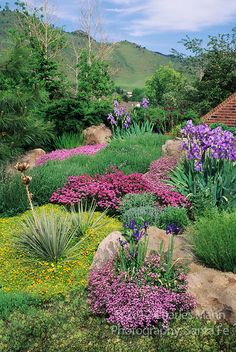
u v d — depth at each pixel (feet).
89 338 19.85
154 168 41.39
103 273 22.70
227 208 31.94
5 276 25.21
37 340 19.84
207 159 35.24
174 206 33.17
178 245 24.99
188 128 34.24
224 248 22.59
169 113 71.36
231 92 100.78
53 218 27.32
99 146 60.95
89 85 99.30
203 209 32.42
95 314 21.63
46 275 25.00
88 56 110.73
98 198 35.50
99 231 29.96
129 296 20.95
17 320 21.35
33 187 37.65
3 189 36.94
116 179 37.50
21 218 33.91
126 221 31.09
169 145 46.16
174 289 21.34
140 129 66.39
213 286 21.17
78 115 67.41
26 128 48.32
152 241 24.89
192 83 104.58
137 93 264.52
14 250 27.94
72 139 65.82
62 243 26.37
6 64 49.32
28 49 51.49
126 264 23.17
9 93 49.29
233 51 105.09
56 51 106.93
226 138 33.37
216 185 33.65
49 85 84.48
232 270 22.61
